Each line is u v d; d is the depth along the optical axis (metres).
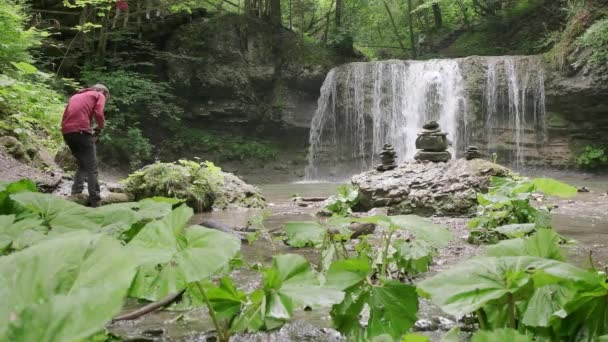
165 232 1.28
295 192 13.88
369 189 7.61
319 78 21.56
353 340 1.58
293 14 25.75
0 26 11.24
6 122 10.21
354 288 1.57
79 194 7.22
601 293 1.07
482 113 19.42
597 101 17.48
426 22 28.12
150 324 2.36
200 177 9.06
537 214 4.77
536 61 18.91
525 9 24.22
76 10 18.42
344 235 2.68
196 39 20.55
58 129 11.84
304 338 2.12
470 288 0.98
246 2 22.59
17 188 2.06
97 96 7.23
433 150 8.70
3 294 0.62
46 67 17.39
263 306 1.33
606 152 17.70
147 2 19.55
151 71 20.09
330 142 21.39
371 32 30.17
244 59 21.05
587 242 5.05
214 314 1.33
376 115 20.62
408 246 2.93
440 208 7.16
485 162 7.67
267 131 21.69
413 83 20.33
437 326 2.30
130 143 17.30
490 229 4.82
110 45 19.23
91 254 0.66
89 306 0.54
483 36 25.47
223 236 1.27
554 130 18.53
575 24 18.34
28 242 1.51
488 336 0.81
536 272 0.99
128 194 8.67
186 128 20.52
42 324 0.52
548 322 1.12
